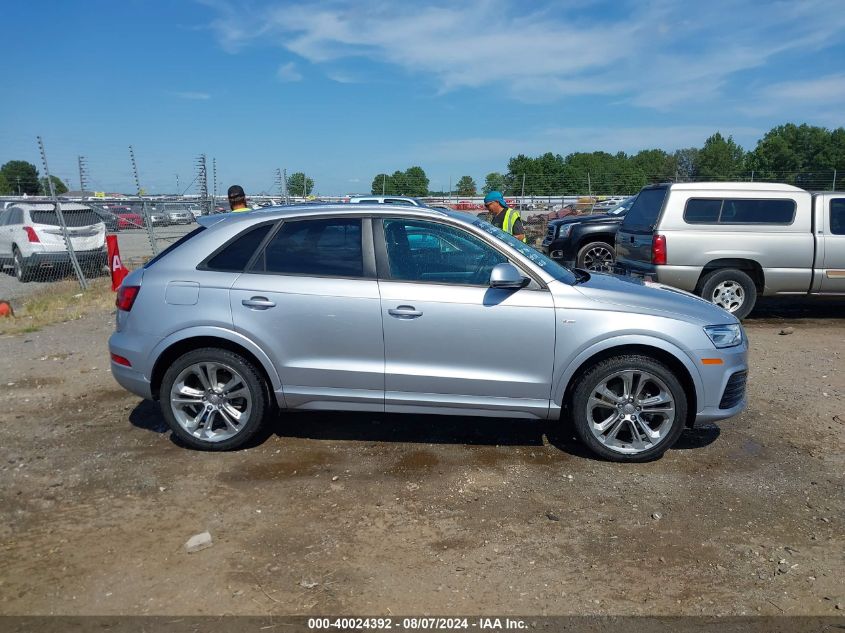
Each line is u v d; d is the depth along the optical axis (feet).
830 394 20.33
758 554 11.76
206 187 58.70
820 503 13.60
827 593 10.64
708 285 29.99
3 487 14.15
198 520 12.83
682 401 15.05
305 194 83.51
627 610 10.23
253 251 15.60
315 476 14.69
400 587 10.77
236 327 15.20
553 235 46.37
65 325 31.04
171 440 16.67
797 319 31.99
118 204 57.41
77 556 11.59
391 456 15.72
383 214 15.55
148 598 10.43
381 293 15.03
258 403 15.64
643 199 32.37
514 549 11.90
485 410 15.30
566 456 15.78
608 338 14.80
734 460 15.64
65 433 17.13
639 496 13.85
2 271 55.36
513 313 14.85
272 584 10.81
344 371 15.23
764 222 29.84
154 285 15.56
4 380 21.77
